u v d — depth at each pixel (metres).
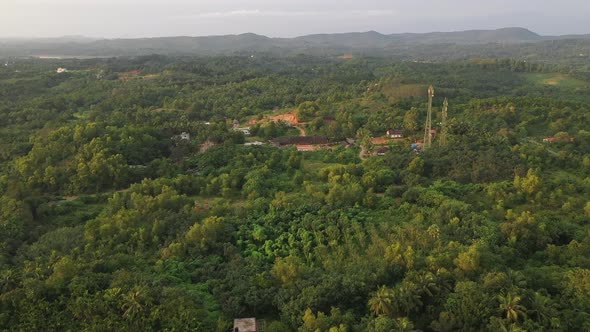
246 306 59.72
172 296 58.09
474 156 110.81
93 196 99.12
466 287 55.44
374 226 80.44
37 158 105.44
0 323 54.09
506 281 56.50
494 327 51.00
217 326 54.88
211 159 115.75
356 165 112.81
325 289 58.88
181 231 78.19
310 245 75.44
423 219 82.44
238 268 67.25
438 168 109.00
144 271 67.12
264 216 85.38
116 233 77.69
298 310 56.19
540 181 92.44
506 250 69.75
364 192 96.75
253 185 99.50
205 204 96.50
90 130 115.06
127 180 105.94
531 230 75.12
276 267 64.44
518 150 115.00
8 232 76.88
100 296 57.16
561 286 58.66
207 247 73.69
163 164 110.38
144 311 55.28
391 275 63.56
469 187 97.25
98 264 65.50
